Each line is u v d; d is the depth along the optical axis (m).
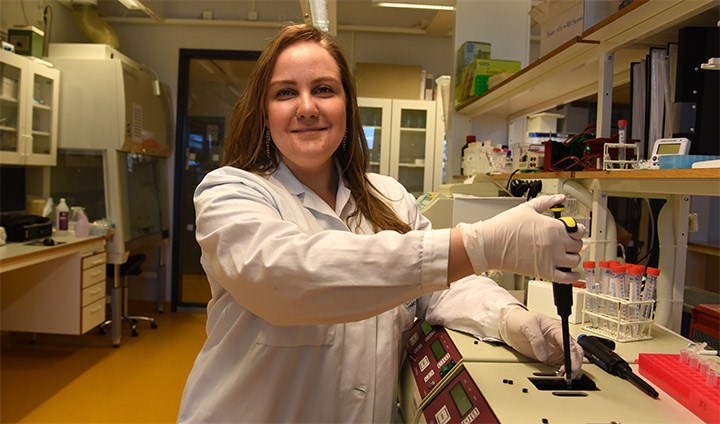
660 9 1.23
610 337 1.17
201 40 4.89
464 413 0.84
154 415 2.73
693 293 1.88
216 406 0.99
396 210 1.32
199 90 5.05
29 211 3.75
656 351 1.08
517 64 2.73
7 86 3.25
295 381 1.00
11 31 3.57
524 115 3.02
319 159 1.04
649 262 1.66
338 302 0.74
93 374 3.27
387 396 1.08
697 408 0.77
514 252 0.74
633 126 1.46
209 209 0.86
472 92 2.76
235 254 0.79
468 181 2.24
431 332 1.21
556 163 1.78
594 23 1.57
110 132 3.81
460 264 0.75
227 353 1.03
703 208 3.50
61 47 3.90
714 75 1.30
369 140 4.68
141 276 4.96
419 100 4.64
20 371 3.29
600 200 1.46
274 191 1.02
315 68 1.00
